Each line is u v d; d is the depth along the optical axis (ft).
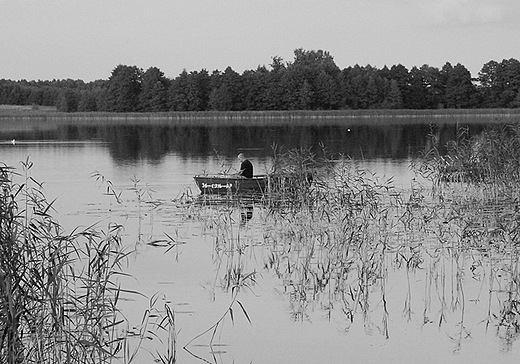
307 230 53.01
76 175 95.25
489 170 64.90
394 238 50.44
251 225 56.90
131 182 87.71
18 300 25.00
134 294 37.58
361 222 54.90
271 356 29.19
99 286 29.12
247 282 40.06
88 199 71.46
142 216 61.05
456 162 72.08
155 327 32.50
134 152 137.69
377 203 60.03
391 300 36.63
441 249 47.34
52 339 26.81
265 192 69.51
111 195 74.74
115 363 28.27
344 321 33.45
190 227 56.08
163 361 28.32
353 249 47.78
